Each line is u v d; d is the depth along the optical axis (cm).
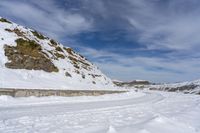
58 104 1877
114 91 3816
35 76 3378
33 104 1791
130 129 887
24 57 3562
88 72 5038
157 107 1886
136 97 3391
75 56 5441
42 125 985
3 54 3388
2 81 2639
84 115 1308
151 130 896
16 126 955
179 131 919
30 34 4519
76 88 3531
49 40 5038
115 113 1434
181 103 2394
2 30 3903
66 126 968
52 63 4041
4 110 1390
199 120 1209
